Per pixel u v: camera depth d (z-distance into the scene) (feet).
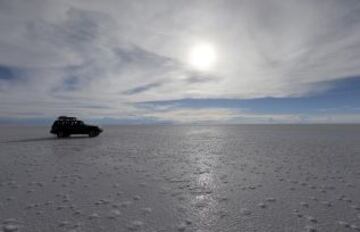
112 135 108.27
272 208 17.31
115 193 21.06
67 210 16.92
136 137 94.58
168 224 14.73
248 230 13.87
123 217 15.75
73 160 38.42
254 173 28.94
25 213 16.33
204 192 21.35
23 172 29.45
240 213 16.42
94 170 30.81
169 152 48.19
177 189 22.29
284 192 21.21
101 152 48.11
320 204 18.07
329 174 28.07
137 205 18.04
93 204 18.21
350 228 14.01
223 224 14.69
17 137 91.97
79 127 90.38
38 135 105.40
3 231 13.62
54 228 14.05
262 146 58.65
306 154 44.19
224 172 29.58
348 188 22.29
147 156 42.80
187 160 38.55
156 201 18.97
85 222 14.92
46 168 31.96
